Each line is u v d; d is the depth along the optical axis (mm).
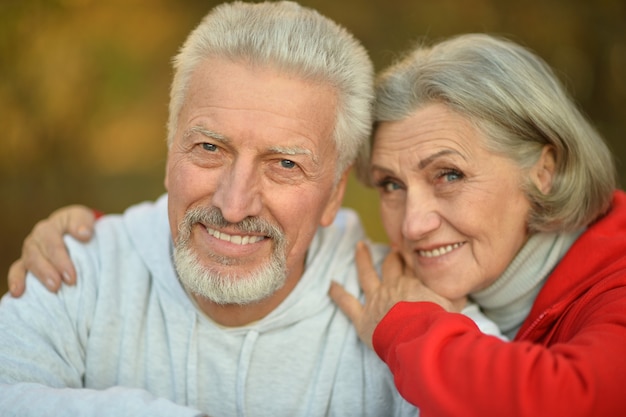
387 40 5160
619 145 4164
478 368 1746
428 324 1989
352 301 2330
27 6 4602
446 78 2223
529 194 2314
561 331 2203
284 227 2123
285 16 2145
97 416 1902
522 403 1697
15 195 5000
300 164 2084
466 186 2242
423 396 1786
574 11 4309
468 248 2309
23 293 2312
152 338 2297
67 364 2230
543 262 2385
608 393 1739
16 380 2109
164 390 2271
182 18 5719
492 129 2225
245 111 2018
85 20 5121
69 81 5047
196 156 2084
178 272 2141
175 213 2146
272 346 2295
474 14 4758
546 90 2326
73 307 2299
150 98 5648
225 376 2262
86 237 2449
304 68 2061
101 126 5328
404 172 2289
